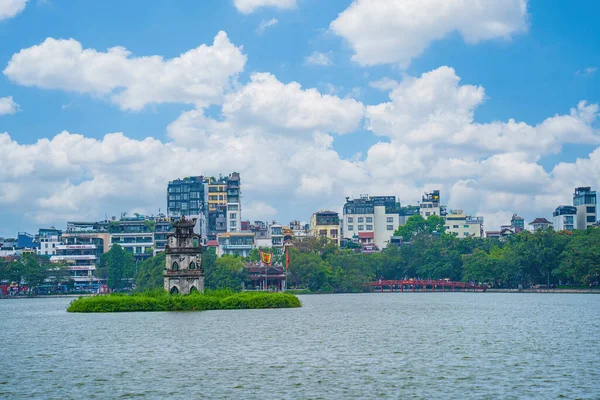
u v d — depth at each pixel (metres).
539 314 159.38
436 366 80.06
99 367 81.31
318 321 137.75
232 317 143.75
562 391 66.19
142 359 87.00
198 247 166.38
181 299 160.38
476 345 98.38
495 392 66.00
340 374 75.69
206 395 66.31
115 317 144.75
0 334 119.69
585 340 103.81
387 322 137.38
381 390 67.50
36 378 74.75
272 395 66.06
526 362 82.19
